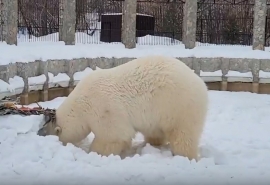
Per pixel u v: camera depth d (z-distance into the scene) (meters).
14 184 4.16
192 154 5.31
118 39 17.62
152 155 5.18
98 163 4.91
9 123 5.80
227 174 4.74
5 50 11.24
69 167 4.67
